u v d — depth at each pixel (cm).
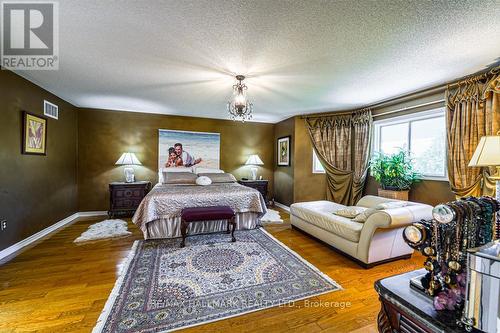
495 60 228
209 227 349
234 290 192
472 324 67
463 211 86
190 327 150
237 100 303
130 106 435
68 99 388
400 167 327
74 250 275
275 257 258
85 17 165
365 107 422
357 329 150
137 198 439
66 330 144
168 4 150
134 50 214
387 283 96
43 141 329
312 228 317
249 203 363
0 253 251
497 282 63
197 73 268
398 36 187
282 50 212
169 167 501
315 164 501
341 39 192
